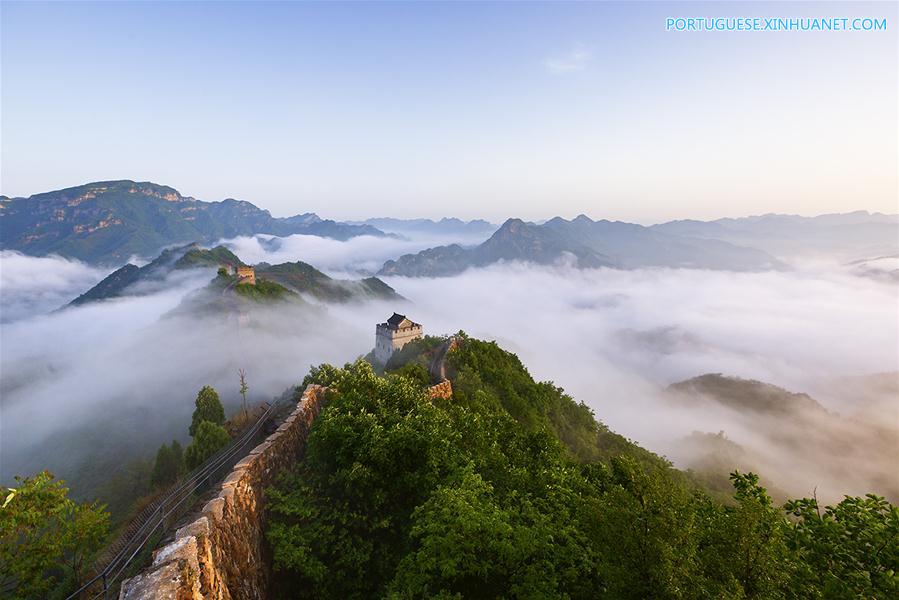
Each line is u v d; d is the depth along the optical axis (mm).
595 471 27453
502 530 15328
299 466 23859
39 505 15672
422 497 20844
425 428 23188
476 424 28156
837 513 13484
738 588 10320
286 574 19281
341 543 19656
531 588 14195
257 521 19500
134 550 17219
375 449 21281
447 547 15320
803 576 11828
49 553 15438
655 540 11633
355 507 21203
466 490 17781
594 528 13594
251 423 42188
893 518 12281
